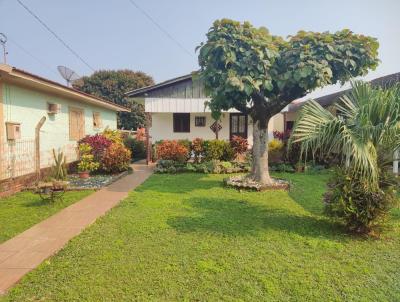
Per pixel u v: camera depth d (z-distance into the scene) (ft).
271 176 32.27
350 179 14.26
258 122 26.37
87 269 10.97
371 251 12.60
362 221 14.02
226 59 19.71
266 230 15.08
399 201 14.46
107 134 42.24
